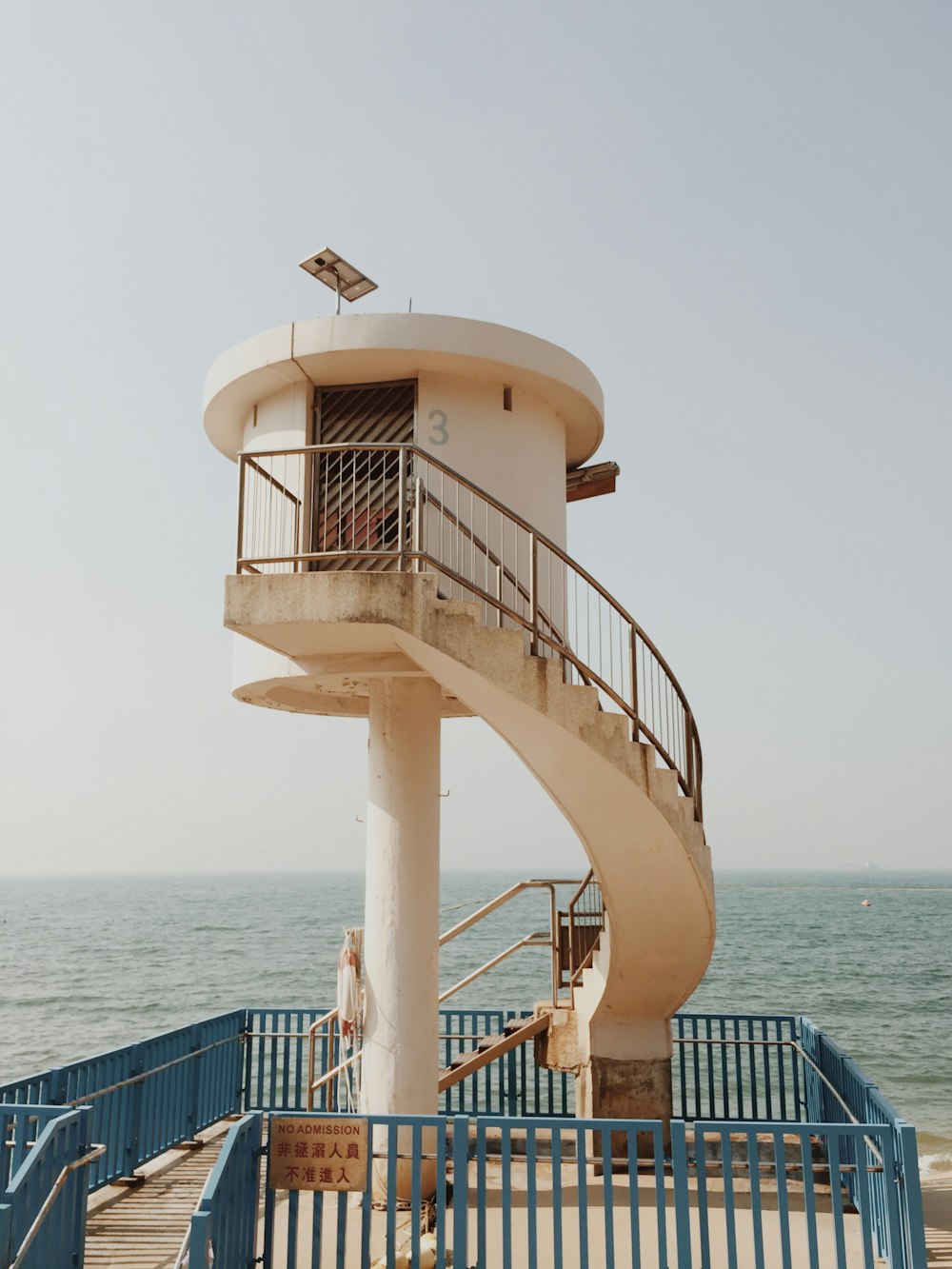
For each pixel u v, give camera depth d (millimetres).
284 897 137500
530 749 8070
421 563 7957
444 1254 5609
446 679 7828
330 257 9539
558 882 10648
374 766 9367
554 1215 5547
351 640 8031
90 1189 7516
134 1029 31891
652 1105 9758
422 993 8891
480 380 9359
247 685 9688
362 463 9172
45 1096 7156
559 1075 21938
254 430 9695
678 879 8695
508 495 9312
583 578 8508
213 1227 4785
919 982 42469
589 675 8414
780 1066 10539
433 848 9258
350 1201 8188
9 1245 4688
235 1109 10523
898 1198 6129
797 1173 8891
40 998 38531
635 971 9445
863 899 132750
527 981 44906
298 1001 37125
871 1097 7098
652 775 8281
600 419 10312
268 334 9102
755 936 69312
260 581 7562
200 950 57250
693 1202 8086
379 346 8797
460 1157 5664
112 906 111812
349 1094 9234
